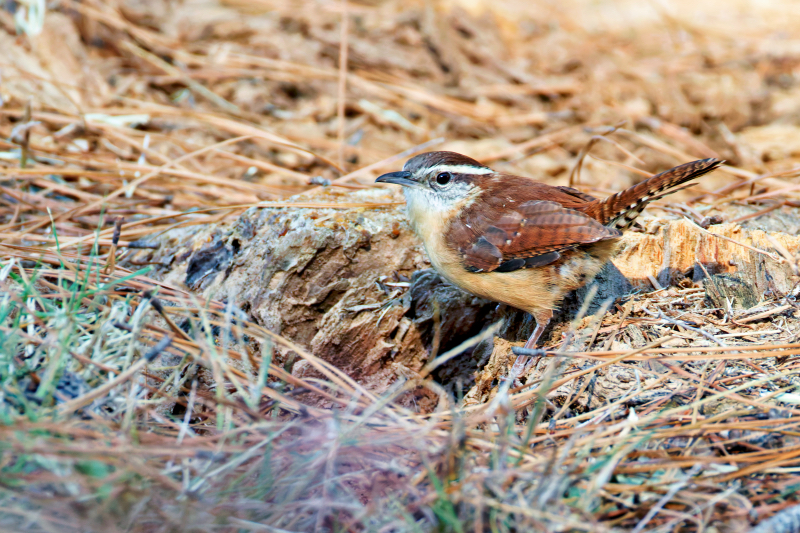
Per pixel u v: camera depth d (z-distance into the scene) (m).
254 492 5.39
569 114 15.84
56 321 6.61
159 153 12.65
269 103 15.20
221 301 8.67
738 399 6.37
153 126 13.71
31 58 13.99
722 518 5.39
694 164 7.49
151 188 11.79
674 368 7.00
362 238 8.81
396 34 17.64
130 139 12.28
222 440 5.56
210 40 16.80
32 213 10.85
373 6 18.84
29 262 8.66
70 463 5.25
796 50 18.75
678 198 11.79
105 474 5.15
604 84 16.91
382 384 8.55
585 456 5.91
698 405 6.29
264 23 17.53
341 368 8.58
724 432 6.12
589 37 19.58
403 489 5.65
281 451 5.73
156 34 16.64
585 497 5.35
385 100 15.84
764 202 10.92
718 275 8.38
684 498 5.54
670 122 15.66
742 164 13.91
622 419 6.52
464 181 8.43
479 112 15.85
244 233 9.08
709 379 6.79
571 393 7.03
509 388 7.49
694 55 18.73
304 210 9.07
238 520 5.11
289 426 5.79
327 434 5.78
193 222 9.85
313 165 13.46
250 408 6.07
